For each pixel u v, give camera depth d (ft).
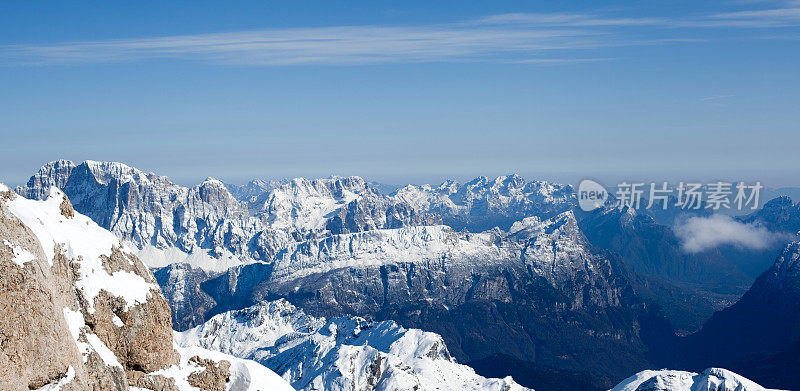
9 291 287.28
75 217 391.86
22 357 284.20
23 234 311.88
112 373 346.95
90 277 365.20
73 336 331.98
